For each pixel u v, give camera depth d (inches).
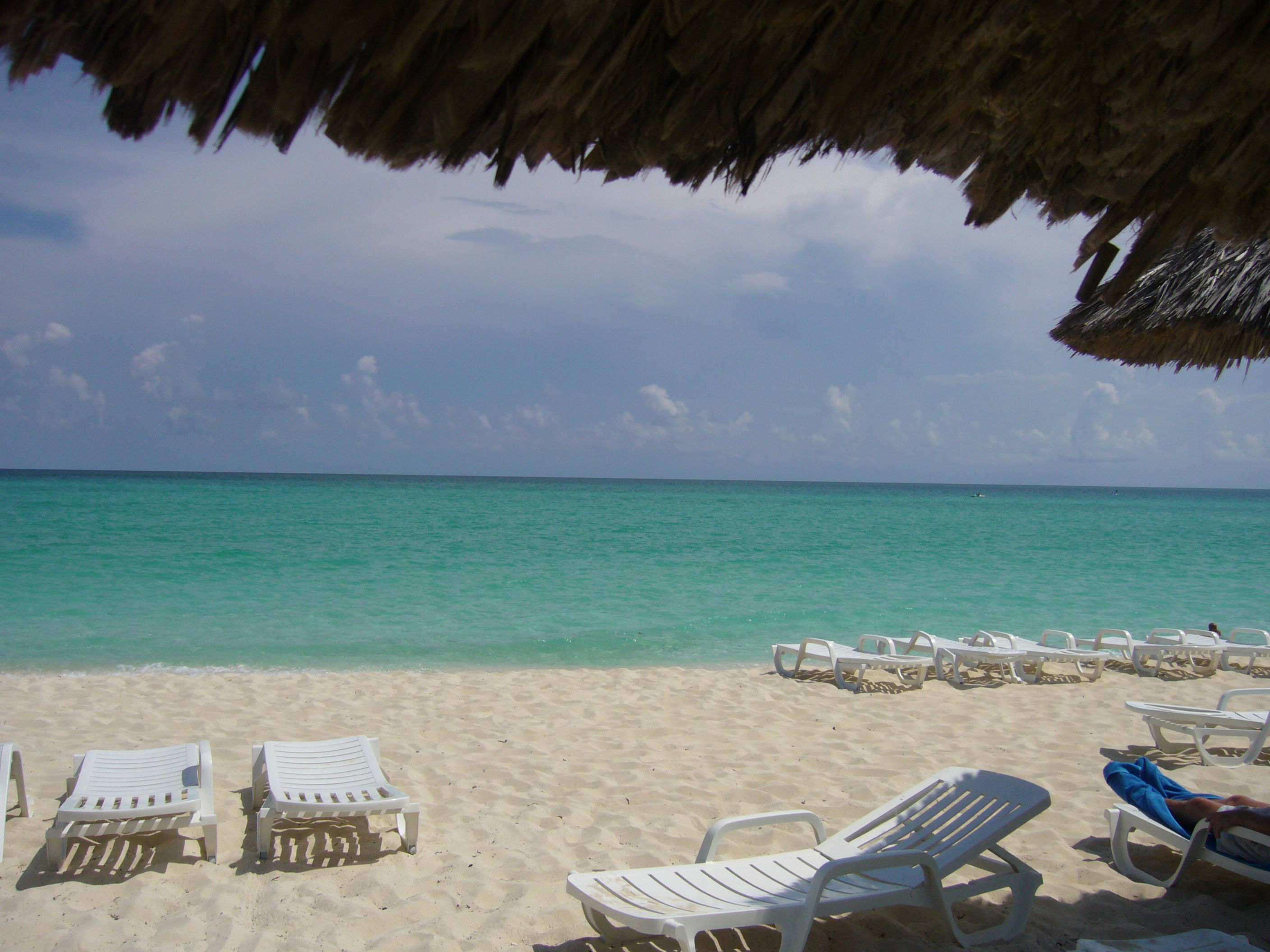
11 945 115.3
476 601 498.9
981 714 254.7
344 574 600.1
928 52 65.3
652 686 286.7
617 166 72.4
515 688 280.4
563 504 2018.9
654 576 636.7
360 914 125.6
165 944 116.6
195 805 141.9
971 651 298.4
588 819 166.7
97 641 364.2
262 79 53.4
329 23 50.2
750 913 103.8
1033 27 66.2
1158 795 143.8
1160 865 148.9
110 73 51.1
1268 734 200.8
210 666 321.1
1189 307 134.4
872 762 204.5
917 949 118.3
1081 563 781.3
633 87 61.3
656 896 110.3
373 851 149.3
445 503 1881.2
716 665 334.3
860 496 3693.4
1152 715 214.7
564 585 574.9
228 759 199.0
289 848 149.3
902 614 475.2
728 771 196.2
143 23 49.2
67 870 138.3
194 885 134.7
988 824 123.3
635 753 209.5
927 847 121.9
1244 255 130.2
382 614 445.4
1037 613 489.7
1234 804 134.8
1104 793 185.5
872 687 290.4
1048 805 123.3
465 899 132.1
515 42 52.6
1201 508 2903.5
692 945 99.9
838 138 69.7
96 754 162.7
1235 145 76.3
